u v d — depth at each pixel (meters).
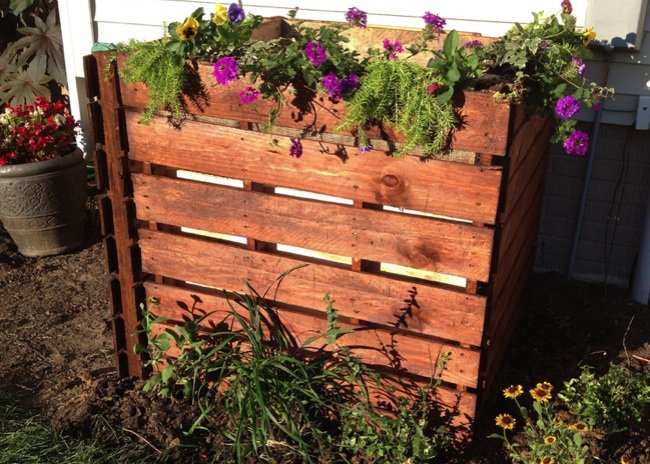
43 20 4.39
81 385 2.53
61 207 3.37
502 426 2.09
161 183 2.21
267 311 2.22
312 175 2.03
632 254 3.03
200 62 2.02
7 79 4.16
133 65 2.06
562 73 2.07
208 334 2.34
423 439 2.06
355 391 2.21
